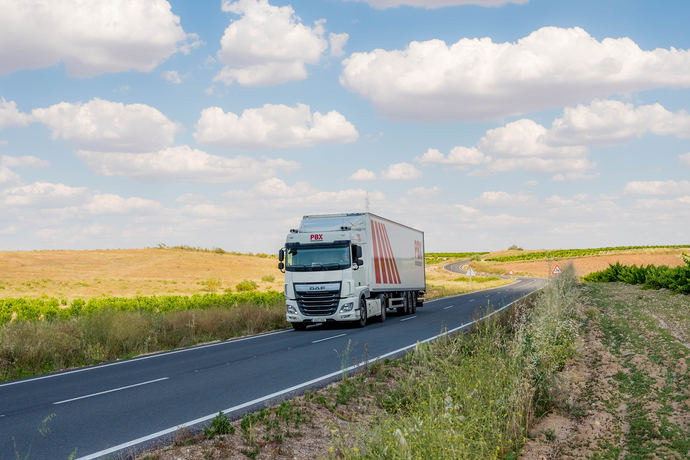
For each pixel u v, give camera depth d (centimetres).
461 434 571
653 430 758
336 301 2192
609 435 764
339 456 665
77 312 2723
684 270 2866
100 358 1577
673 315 1894
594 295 3053
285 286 2244
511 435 738
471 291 5119
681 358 1143
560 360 1121
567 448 727
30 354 1457
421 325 2228
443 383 837
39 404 986
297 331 2222
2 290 5384
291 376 1184
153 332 1902
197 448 692
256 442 727
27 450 705
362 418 830
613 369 1117
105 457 671
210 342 1925
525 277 9988
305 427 807
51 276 6694
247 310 2436
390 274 2692
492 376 830
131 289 5741
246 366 1345
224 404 938
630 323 1742
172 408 920
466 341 1127
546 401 912
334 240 2225
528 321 1463
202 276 7581
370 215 2464
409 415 759
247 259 9944
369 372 1152
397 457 540
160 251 9856
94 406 952
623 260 11200
